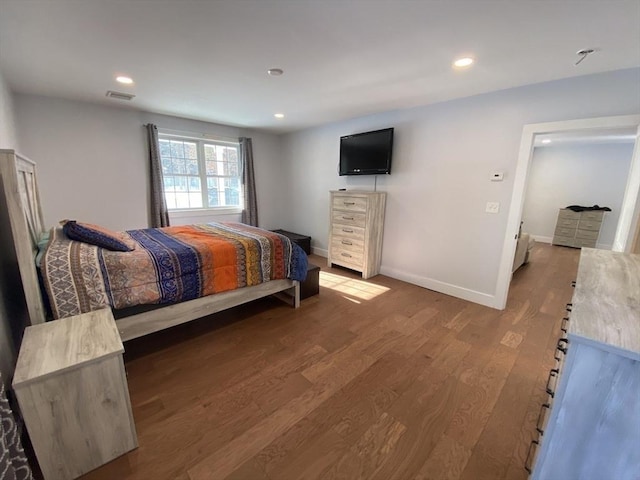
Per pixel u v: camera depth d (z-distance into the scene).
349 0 1.50
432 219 3.62
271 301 3.30
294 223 5.87
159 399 1.77
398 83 2.75
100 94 3.21
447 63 2.29
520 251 4.41
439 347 2.39
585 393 0.87
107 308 1.76
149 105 3.67
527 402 1.79
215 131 4.82
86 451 1.31
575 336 0.84
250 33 1.85
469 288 3.39
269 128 5.19
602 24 1.67
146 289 2.00
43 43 1.99
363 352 2.30
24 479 1.13
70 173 3.60
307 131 5.18
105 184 3.86
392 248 4.14
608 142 6.13
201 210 4.90
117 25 1.76
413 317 2.93
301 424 1.60
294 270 2.96
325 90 2.99
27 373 1.16
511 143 2.90
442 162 3.43
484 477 1.33
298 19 1.69
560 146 6.79
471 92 3.00
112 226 3.98
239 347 2.35
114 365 1.33
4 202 1.64
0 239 1.62
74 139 3.57
